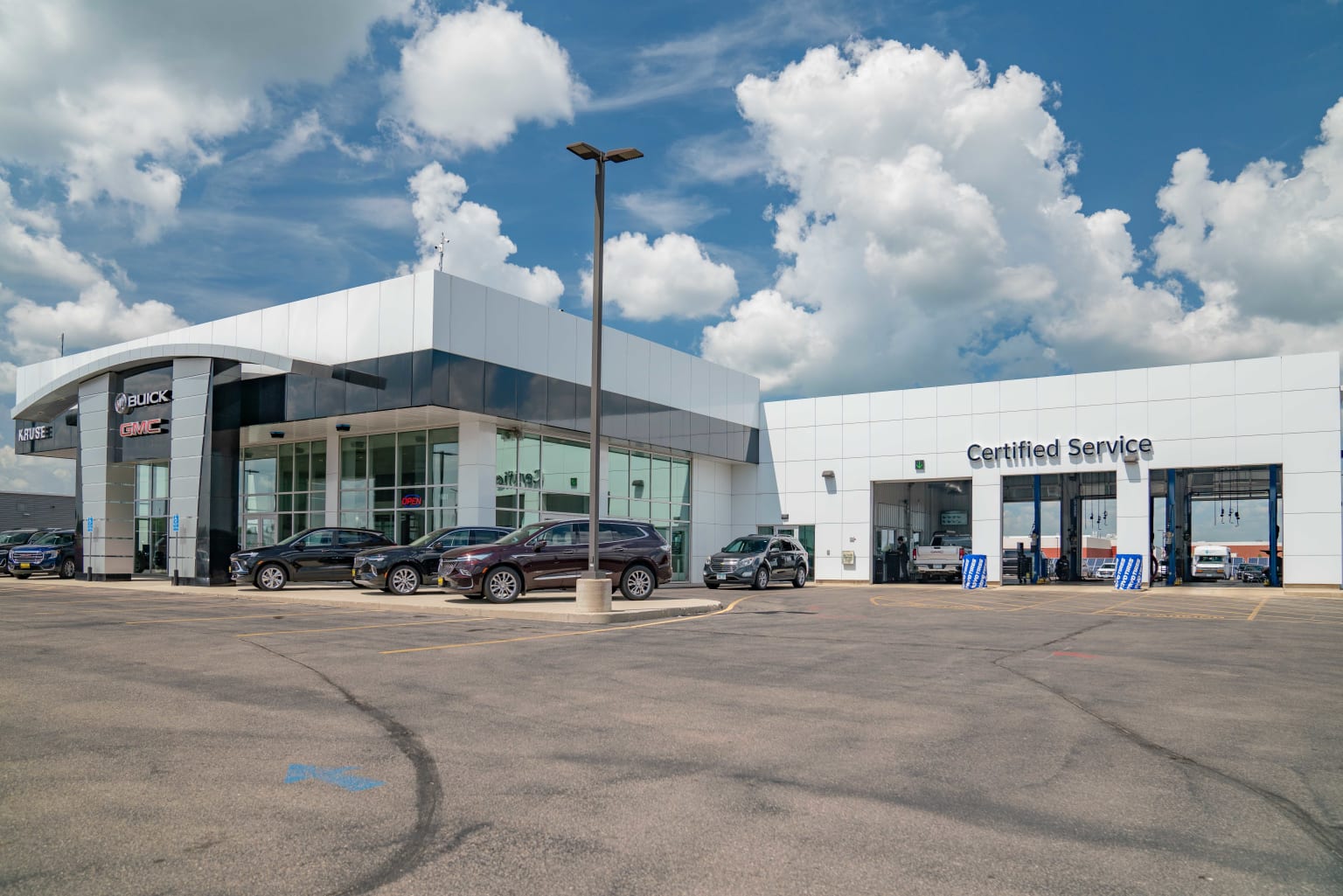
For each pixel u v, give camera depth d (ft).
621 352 105.29
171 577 92.68
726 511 131.03
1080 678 32.76
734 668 34.42
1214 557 137.39
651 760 20.63
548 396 94.07
